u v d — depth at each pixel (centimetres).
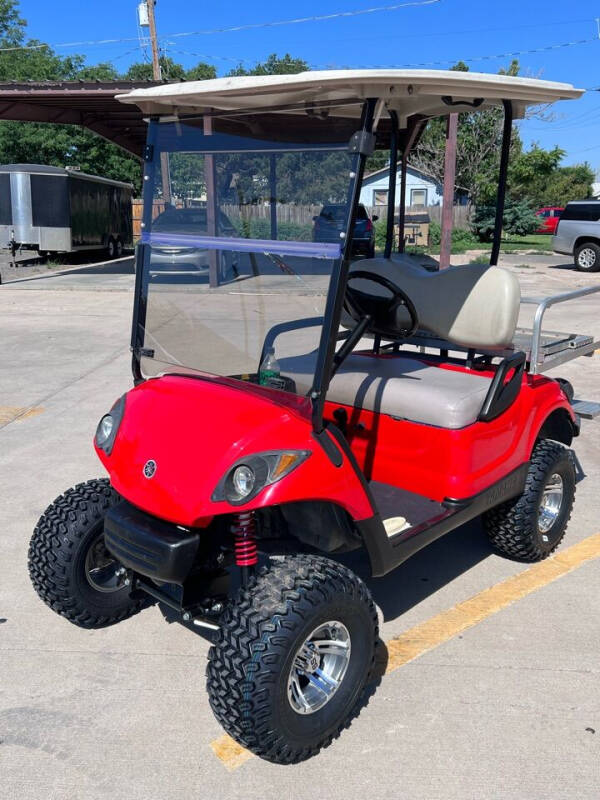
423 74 238
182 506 248
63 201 1941
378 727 270
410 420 336
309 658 249
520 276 1694
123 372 779
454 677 298
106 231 2250
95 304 1261
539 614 344
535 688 291
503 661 309
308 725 247
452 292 360
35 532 312
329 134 247
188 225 284
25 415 636
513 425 350
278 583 243
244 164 264
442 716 276
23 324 1062
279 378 266
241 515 249
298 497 241
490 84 276
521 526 372
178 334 297
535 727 270
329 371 253
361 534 270
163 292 296
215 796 239
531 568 388
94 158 3269
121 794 240
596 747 260
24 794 240
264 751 240
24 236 1931
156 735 267
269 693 232
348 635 257
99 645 320
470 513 331
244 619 236
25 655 313
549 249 2511
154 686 293
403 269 381
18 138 3136
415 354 420
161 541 253
